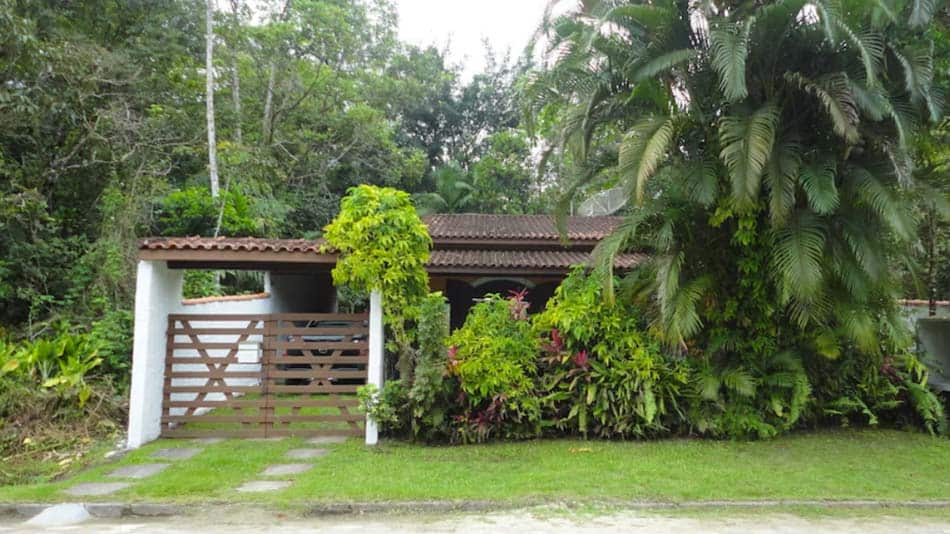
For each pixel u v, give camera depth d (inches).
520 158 974.4
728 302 337.7
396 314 330.3
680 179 330.3
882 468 279.4
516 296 373.7
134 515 223.8
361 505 225.8
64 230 530.6
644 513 220.8
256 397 425.7
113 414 352.5
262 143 823.1
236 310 466.6
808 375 350.3
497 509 226.5
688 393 334.0
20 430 311.7
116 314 406.0
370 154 973.8
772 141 291.1
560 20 345.4
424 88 1071.0
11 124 465.1
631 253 395.5
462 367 319.9
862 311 313.9
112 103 538.9
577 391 336.5
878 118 292.5
